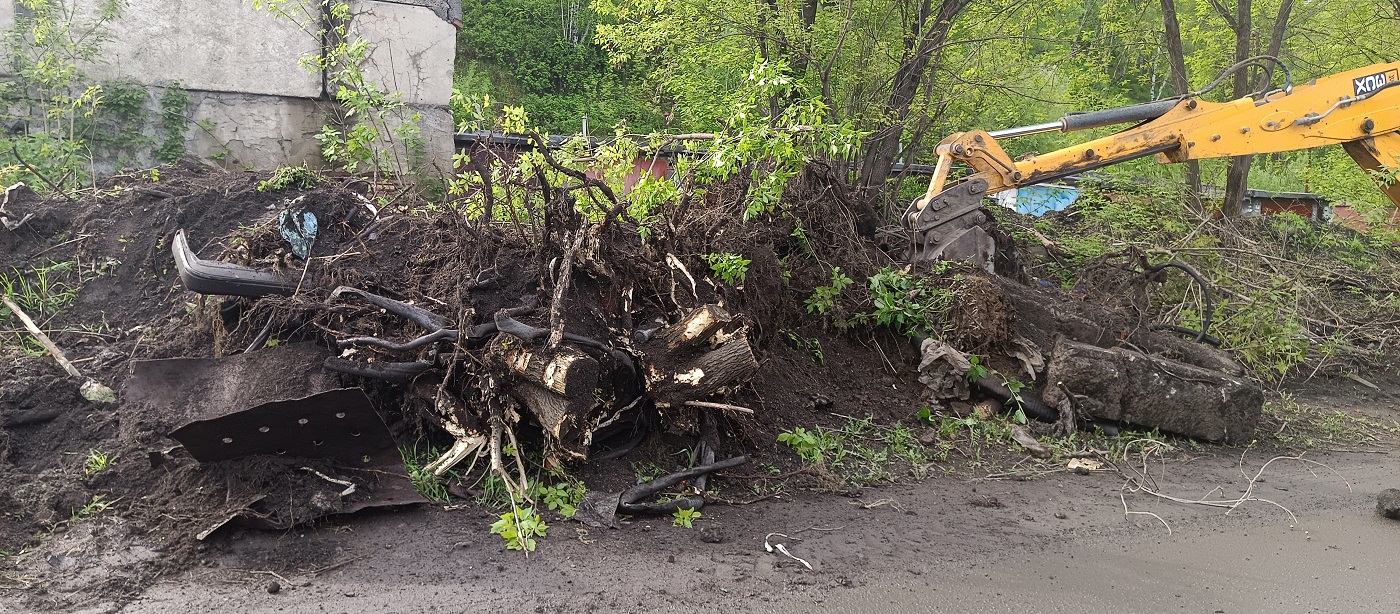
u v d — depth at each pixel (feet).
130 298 21.09
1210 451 23.72
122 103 34.14
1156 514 18.54
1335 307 38.70
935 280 25.61
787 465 19.69
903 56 35.94
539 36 86.63
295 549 14.12
